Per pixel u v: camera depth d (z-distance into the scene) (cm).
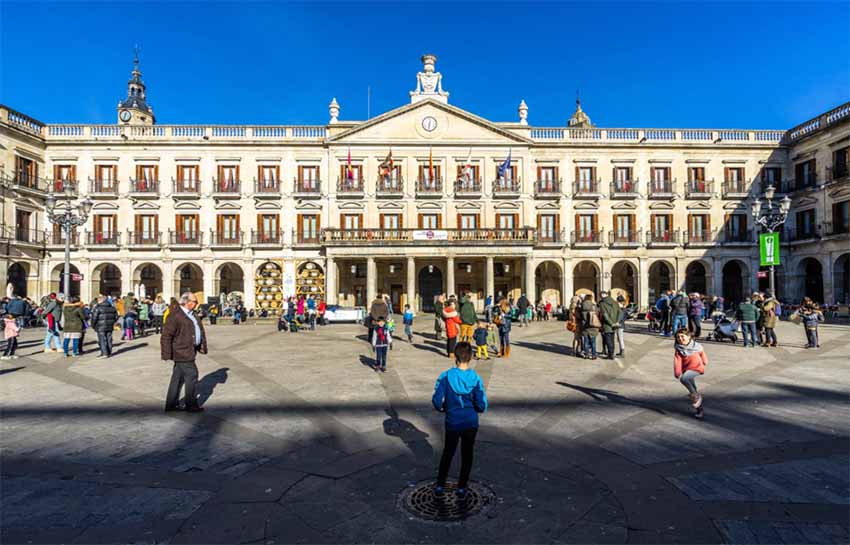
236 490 532
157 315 2441
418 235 3656
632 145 4000
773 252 2241
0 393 1001
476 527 451
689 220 4019
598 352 1593
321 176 3900
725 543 421
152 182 3781
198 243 3784
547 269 4191
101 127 3809
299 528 450
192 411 845
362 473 576
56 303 1642
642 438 700
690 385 802
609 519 464
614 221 4000
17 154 3500
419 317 3588
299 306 2577
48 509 488
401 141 3884
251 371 1242
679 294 1955
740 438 700
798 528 447
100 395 981
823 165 3647
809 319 1638
